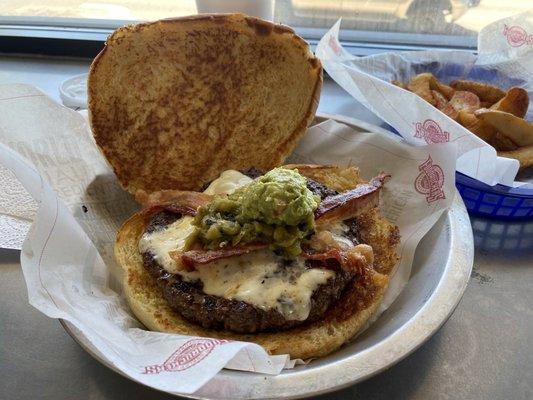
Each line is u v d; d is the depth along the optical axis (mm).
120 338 171
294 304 176
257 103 260
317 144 273
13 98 222
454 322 206
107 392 176
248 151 264
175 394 148
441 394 177
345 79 279
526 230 261
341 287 187
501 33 335
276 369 158
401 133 270
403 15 421
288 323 177
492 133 286
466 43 417
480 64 349
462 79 356
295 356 177
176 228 206
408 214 238
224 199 194
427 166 238
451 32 425
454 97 314
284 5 427
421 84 320
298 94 263
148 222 224
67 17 451
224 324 181
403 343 164
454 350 193
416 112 251
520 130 276
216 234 183
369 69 337
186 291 184
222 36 243
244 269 183
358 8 422
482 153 232
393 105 259
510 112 292
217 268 185
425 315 173
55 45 435
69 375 182
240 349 149
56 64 434
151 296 198
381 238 224
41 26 448
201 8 346
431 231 229
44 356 189
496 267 236
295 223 181
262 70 256
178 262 186
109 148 244
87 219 235
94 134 240
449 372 185
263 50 251
